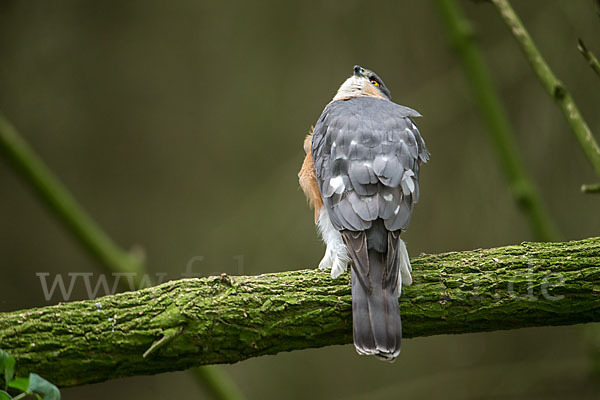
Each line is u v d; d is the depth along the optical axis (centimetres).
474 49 932
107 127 1402
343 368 1298
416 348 1306
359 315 548
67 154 1382
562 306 583
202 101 1427
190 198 1392
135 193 1391
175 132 1414
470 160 1267
